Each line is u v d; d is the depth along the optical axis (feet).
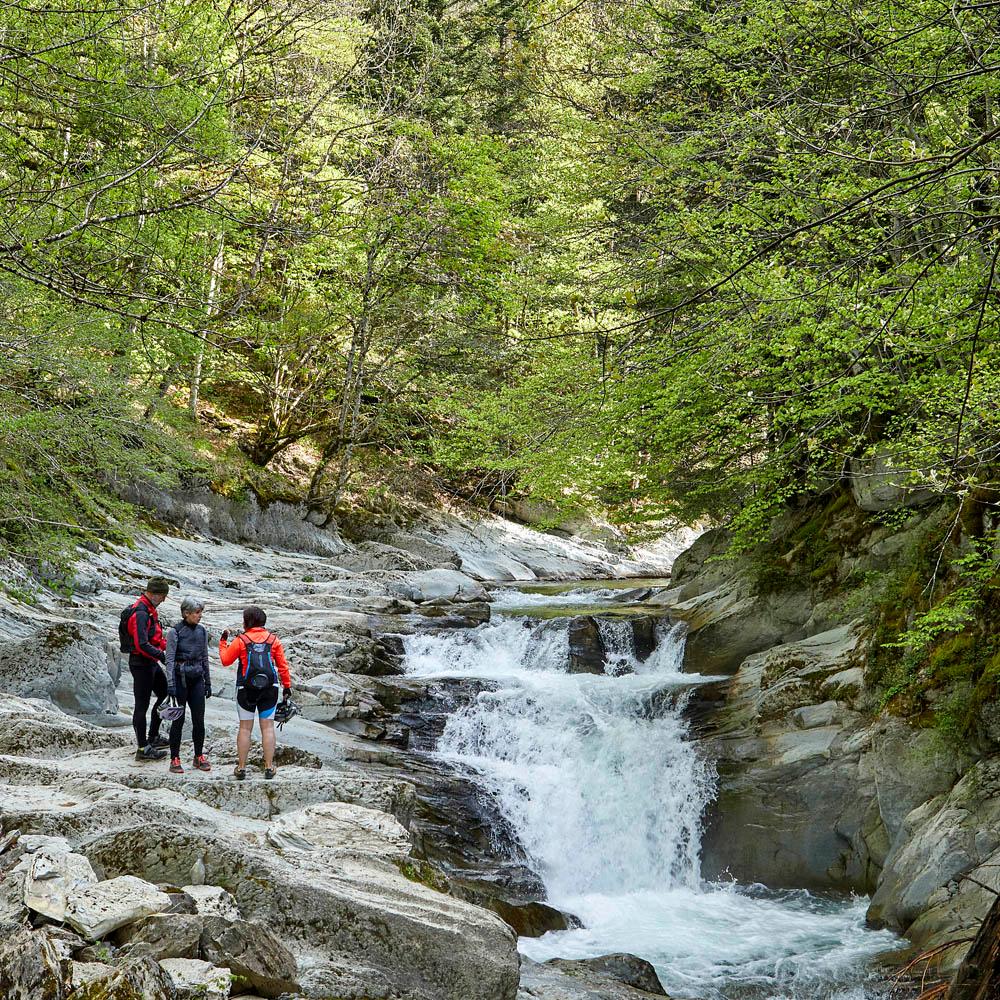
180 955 17.57
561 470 49.93
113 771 29.17
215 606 61.31
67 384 35.14
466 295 84.64
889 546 46.62
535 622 61.21
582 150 57.82
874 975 30.07
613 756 46.03
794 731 42.96
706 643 54.39
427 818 40.19
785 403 35.42
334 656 55.01
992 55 24.57
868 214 19.20
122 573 62.49
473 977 21.29
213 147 24.09
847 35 32.19
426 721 50.67
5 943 15.03
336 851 24.66
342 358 98.22
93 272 22.03
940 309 23.38
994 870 30.71
